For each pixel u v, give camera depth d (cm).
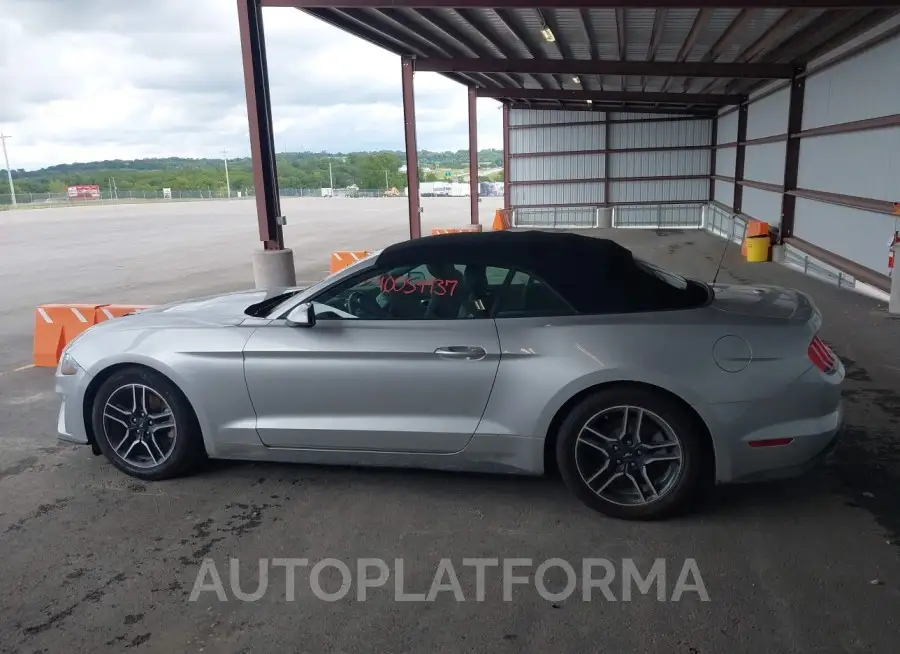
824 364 328
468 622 267
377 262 374
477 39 1346
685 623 263
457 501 368
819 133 1241
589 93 2022
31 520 359
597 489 341
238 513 361
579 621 266
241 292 491
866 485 372
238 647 256
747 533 326
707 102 1978
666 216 2491
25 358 744
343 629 265
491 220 3011
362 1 905
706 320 331
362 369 360
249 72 901
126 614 278
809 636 253
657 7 832
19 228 3272
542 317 347
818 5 802
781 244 1441
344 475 405
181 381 383
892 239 892
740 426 320
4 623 273
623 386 330
